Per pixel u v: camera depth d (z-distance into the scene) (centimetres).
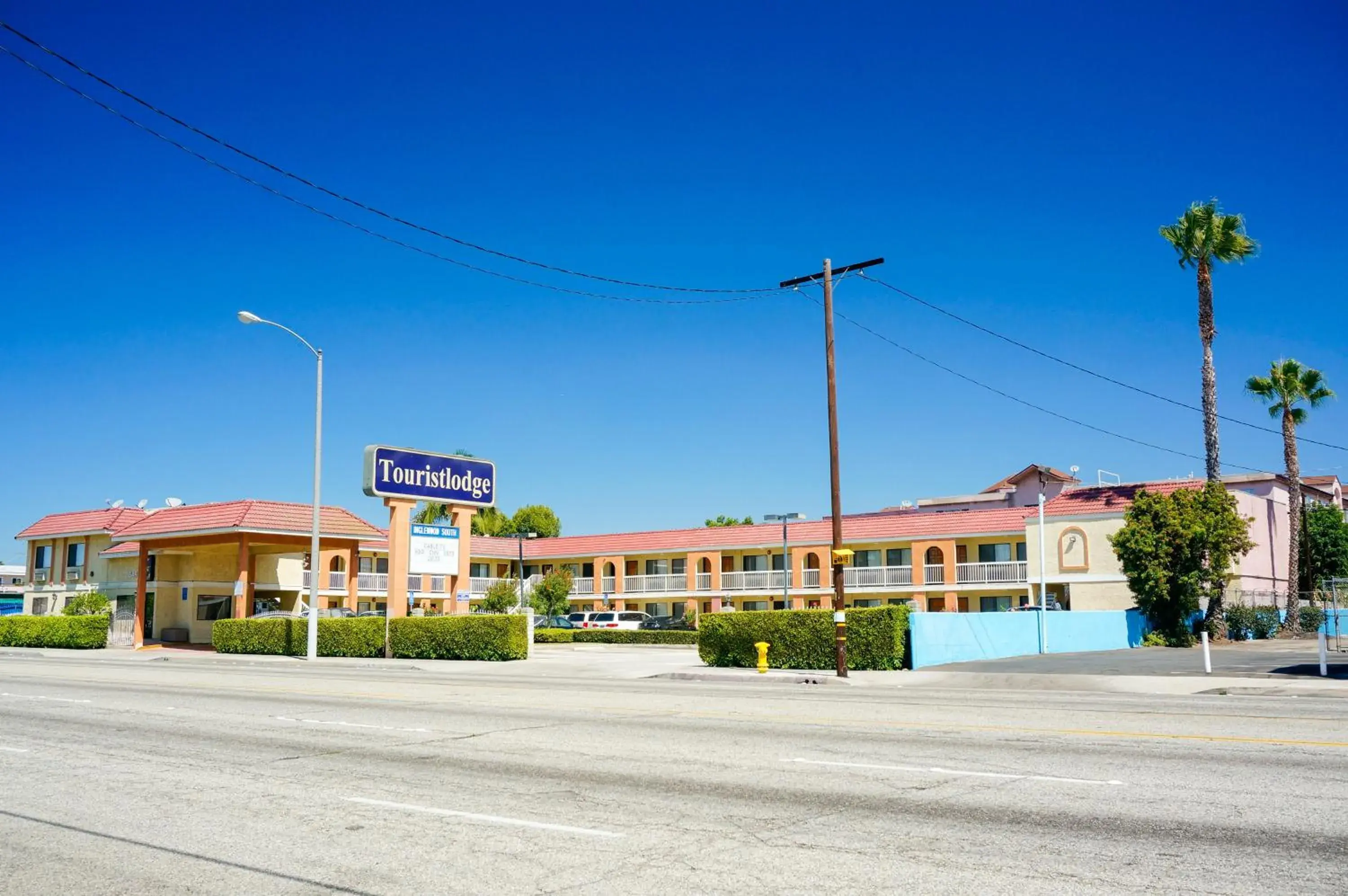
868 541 5719
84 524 5597
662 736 1325
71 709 1778
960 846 728
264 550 4662
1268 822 786
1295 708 1661
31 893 662
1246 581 4566
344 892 652
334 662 3409
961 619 2925
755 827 795
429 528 3684
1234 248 4178
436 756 1187
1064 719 1470
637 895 629
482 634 3375
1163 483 4509
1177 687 2184
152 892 660
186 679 2572
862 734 1315
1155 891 618
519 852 733
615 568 6588
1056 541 4631
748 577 6112
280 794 973
